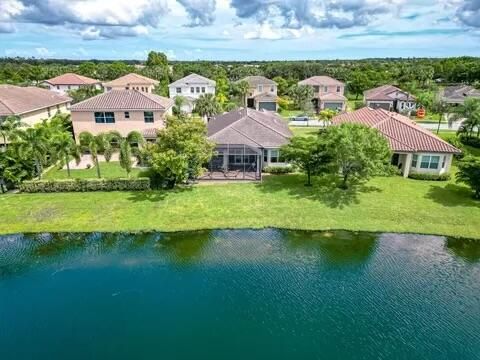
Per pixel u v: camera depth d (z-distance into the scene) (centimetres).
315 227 2662
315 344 1652
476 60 15450
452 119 5353
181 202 3041
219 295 1983
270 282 2091
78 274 2175
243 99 8494
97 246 2450
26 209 2914
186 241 2498
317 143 3216
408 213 2852
